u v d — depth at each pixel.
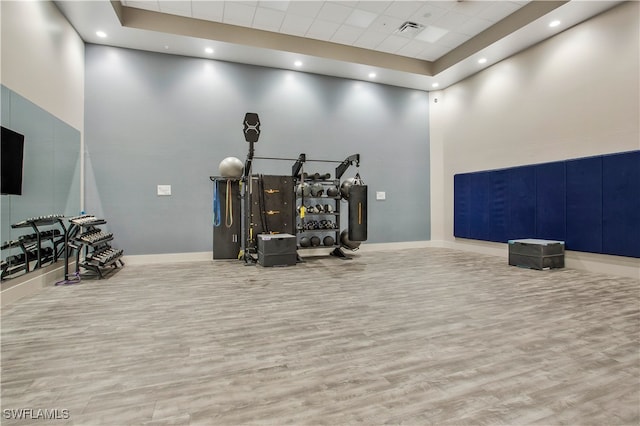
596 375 1.93
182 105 6.09
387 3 5.14
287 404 1.66
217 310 3.18
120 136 5.73
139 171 5.83
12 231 3.53
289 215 6.23
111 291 3.89
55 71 4.53
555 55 5.61
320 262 5.95
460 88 7.52
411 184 7.93
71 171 5.04
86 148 5.55
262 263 5.43
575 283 4.30
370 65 6.68
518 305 3.33
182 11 5.26
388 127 7.71
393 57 6.91
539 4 5.09
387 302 3.44
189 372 1.98
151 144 5.90
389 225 7.72
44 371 2.00
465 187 7.39
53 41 4.46
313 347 2.34
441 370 2.00
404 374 1.95
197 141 6.17
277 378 1.91
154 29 5.24
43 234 4.02
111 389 1.80
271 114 6.67
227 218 6.16
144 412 1.59
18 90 3.65
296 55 6.16
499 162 6.66
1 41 3.36
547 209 5.71
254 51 5.98
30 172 3.88
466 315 3.02
